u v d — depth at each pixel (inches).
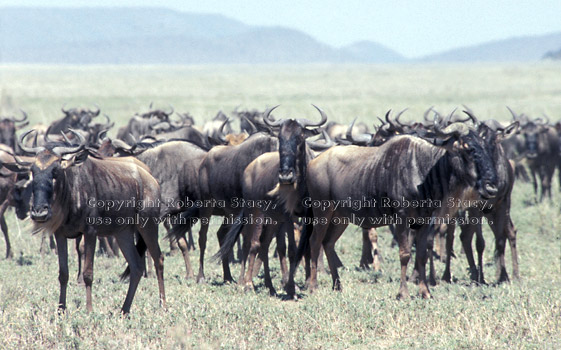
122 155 2018.9
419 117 6648.6
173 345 1172.5
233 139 2145.7
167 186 2037.4
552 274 1867.6
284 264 1763.0
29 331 1248.8
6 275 1866.4
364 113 7126.0
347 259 2142.0
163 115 3752.5
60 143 1477.6
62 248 1395.2
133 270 1444.4
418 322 1341.0
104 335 1242.0
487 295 1544.0
